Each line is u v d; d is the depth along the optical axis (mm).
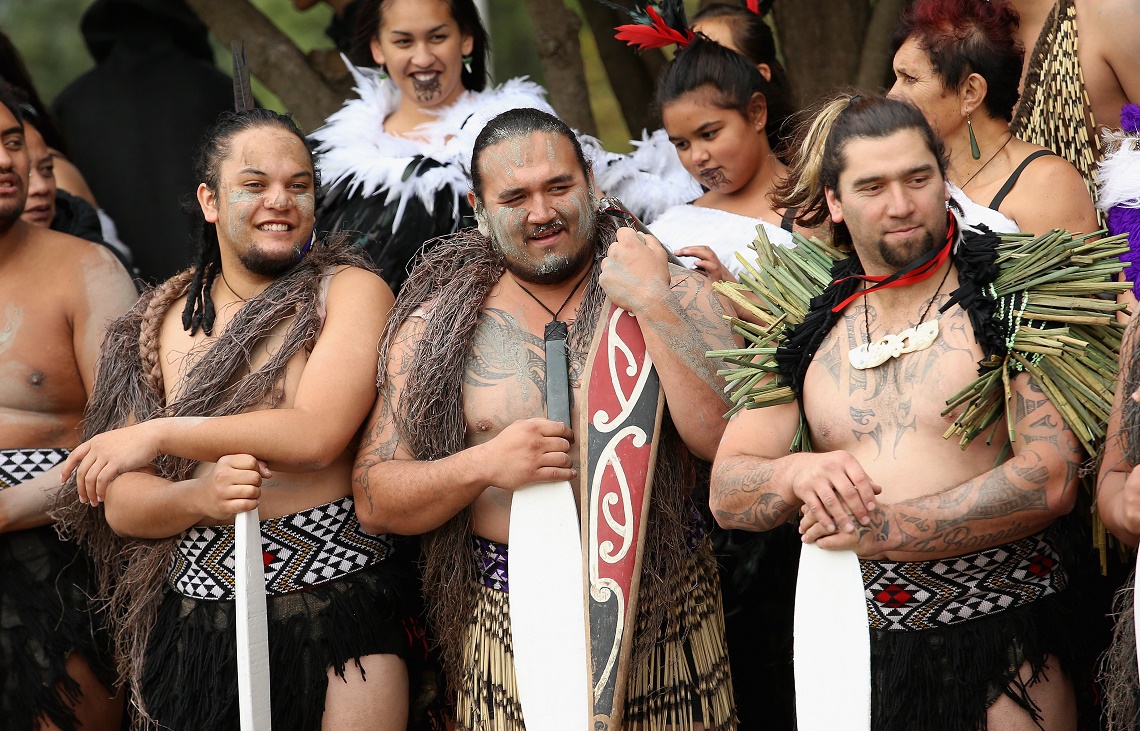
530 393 7141
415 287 7531
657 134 9930
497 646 7180
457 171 9344
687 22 9086
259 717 6941
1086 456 6219
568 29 11062
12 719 8336
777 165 8789
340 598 7430
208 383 7406
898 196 6047
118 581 8008
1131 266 7055
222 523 7441
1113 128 8039
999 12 7527
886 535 6023
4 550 8422
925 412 6152
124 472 7160
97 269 8711
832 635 6059
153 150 12016
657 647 7035
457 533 7340
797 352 6480
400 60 9664
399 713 7516
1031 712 6223
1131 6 7738
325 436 7188
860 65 10070
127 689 8758
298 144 7664
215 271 7887
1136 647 5770
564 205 7125
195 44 12539
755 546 8383
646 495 6867
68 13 19469
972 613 6281
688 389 6914
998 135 7594
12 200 8414
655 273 7047
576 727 6691
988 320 6062
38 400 8477
